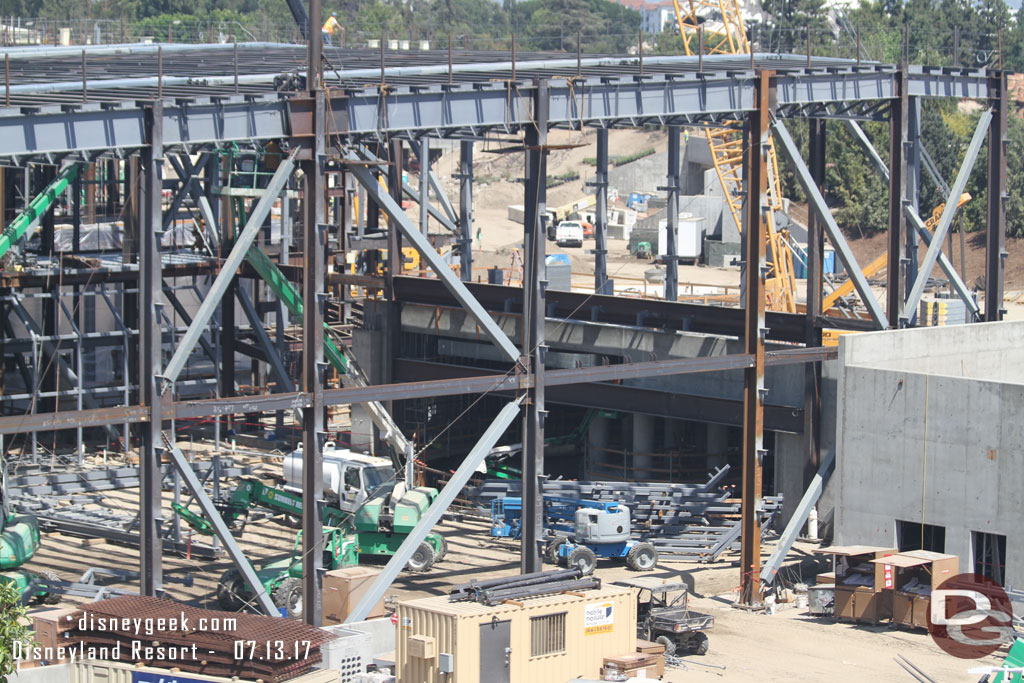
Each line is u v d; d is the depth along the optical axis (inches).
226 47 4003.4
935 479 2608.3
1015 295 6407.5
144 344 1941.4
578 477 3550.7
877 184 7667.3
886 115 3019.2
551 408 3663.9
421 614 1904.5
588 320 3312.0
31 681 1765.5
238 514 2696.9
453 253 3941.9
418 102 2192.4
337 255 3686.0
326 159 2065.7
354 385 3221.0
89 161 1924.2
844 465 2751.0
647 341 3166.8
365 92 2128.4
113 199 4010.8
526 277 2325.3
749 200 2608.3
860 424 2726.4
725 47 6299.2
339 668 1907.0
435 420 3491.6
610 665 1995.6
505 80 2297.0
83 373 3508.9
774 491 3051.2
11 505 2669.8
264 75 2469.2
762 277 2596.0
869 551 2486.5
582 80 2364.7
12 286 3080.7
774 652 2266.2
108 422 1903.3
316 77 2063.2
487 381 2279.8
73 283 3191.4
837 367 2893.7
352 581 2165.4
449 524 3078.2
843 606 2463.1
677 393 3120.1
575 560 2672.2
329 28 5315.0
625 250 7475.4
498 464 3464.6
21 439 3400.6
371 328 3521.2
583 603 1989.4
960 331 2989.7
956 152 7411.4
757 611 2546.8
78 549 2704.2
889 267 2972.4
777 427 2999.5
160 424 1955.0
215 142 1991.9
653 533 2933.1
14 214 3462.1
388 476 2642.7
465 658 1868.8
